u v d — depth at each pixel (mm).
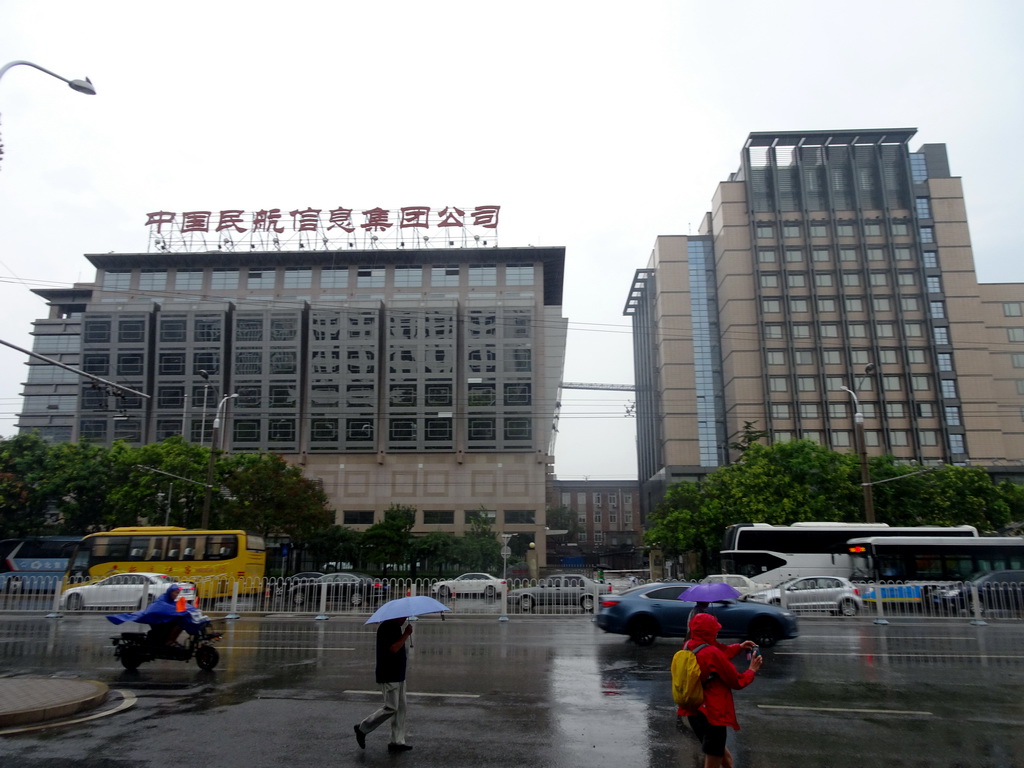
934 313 79875
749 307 81750
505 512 70125
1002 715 8969
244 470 46000
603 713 9031
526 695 10156
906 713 9070
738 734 8047
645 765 6891
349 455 71500
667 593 16219
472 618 23297
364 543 55281
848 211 82188
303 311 74438
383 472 71188
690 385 85312
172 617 12203
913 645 15891
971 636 17891
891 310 79875
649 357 101312
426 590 27172
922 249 80938
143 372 71375
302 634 17922
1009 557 30984
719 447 84188
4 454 42906
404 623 7730
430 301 73875
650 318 99875
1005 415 83188
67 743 7586
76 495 44125
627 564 108188
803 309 80625
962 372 78062
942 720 8695
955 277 80500
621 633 15938
